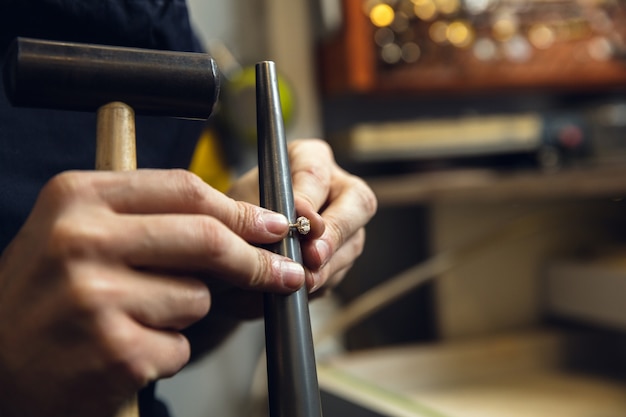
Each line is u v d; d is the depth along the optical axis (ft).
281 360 1.03
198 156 3.20
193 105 1.04
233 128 3.29
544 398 2.79
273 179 1.12
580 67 3.64
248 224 1.02
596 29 3.66
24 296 0.88
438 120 3.62
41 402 0.92
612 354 3.53
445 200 3.25
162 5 1.65
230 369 3.60
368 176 3.62
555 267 3.67
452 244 3.62
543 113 3.95
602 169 3.41
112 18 1.54
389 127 3.30
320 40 3.67
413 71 3.40
